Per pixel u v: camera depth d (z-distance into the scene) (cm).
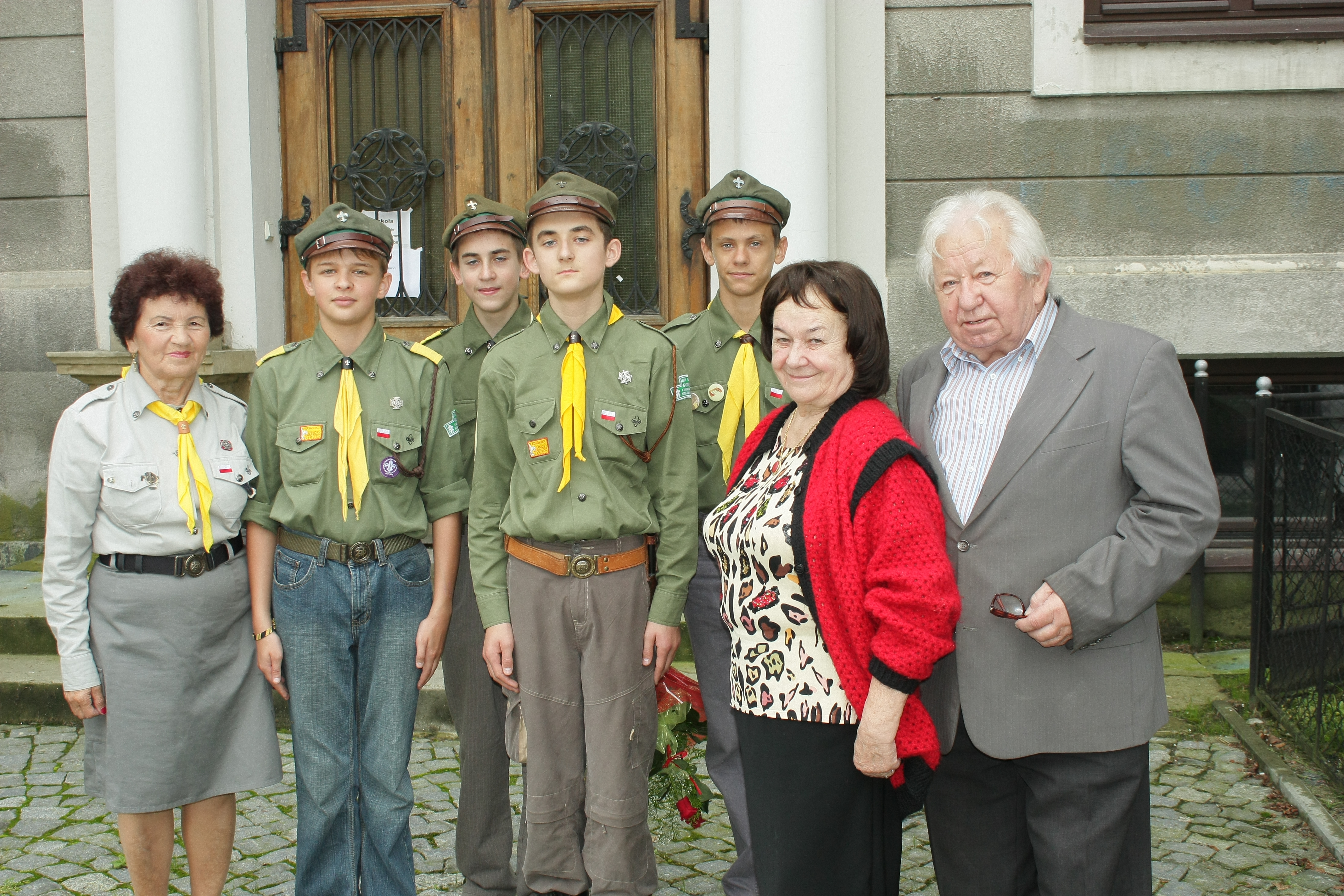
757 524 195
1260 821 317
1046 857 200
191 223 460
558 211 237
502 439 248
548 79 484
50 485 235
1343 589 328
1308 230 440
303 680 242
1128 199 444
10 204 487
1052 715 195
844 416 193
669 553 246
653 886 250
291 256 501
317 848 246
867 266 452
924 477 185
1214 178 441
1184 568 187
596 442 240
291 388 247
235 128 473
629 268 488
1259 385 386
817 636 191
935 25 442
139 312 233
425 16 486
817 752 189
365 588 242
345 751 248
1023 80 441
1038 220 447
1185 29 435
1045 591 189
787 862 191
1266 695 379
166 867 248
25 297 486
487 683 268
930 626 177
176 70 452
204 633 238
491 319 294
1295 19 434
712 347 279
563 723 243
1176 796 334
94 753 240
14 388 491
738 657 201
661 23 474
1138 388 192
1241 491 469
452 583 258
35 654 429
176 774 236
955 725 204
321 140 494
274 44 491
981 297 194
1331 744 333
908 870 298
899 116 446
